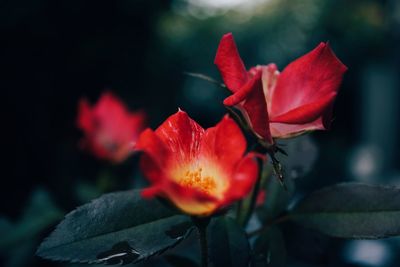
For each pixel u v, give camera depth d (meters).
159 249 0.23
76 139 1.08
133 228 0.24
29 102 1.05
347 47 2.98
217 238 0.24
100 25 1.17
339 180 2.32
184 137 0.22
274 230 0.29
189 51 2.55
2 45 1.02
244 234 0.24
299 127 0.26
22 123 1.04
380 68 2.96
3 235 0.48
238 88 0.25
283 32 3.42
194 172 0.21
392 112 2.93
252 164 0.17
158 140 0.20
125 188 0.68
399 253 0.76
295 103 0.26
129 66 1.26
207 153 0.21
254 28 3.61
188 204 0.19
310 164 0.33
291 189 0.31
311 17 3.08
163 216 0.24
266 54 3.55
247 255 0.23
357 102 3.16
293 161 0.33
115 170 0.61
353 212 0.27
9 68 1.03
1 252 0.48
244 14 3.63
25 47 1.05
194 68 2.80
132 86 1.29
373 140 2.98
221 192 0.20
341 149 2.70
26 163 1.04
